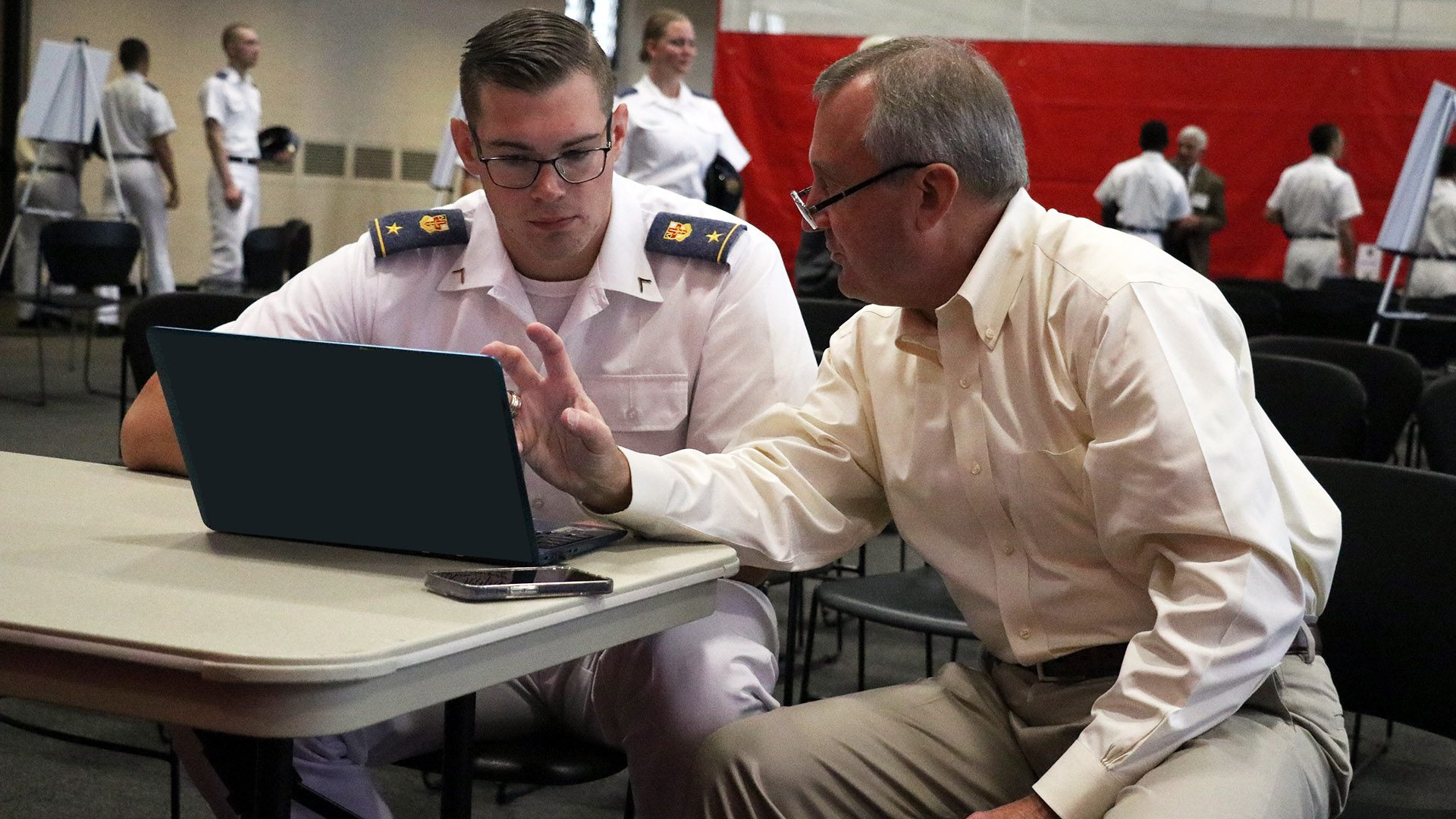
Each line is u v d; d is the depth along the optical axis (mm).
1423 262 7680
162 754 2332
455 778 1271
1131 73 7879
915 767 1601
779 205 7855
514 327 1922
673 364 1936
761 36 7801
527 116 1698
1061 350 1529
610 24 12133
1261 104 7812
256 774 1203
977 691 1688
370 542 1423
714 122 5547
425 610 1193
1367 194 7801
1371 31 7648
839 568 3977
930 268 1562
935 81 1511
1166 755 1365
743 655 1706
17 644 1112
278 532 1454
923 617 2525
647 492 1547
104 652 1069
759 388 1925
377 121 11938
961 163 1518
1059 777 1377
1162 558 1470
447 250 1959
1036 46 7926
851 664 3668
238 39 9188
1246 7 7777
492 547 1374
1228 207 7996
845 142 1530
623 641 1351
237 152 9234
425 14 11969
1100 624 1577
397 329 1963
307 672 1022
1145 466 1410
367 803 1725
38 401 6582
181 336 1383
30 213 8828
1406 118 7645
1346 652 1862
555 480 1544
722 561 1489
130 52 8828
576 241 1788
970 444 1599
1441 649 1769
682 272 1943
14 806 2611
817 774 1560
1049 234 1576
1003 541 1620
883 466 1721
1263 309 5566
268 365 1362
